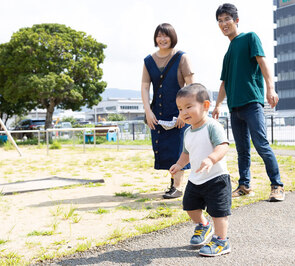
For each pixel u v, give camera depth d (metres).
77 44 25.62
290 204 3.70
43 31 25.02
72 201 4.20
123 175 6.60
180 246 2.50
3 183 5.75
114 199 4.28
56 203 4.10
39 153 13.16
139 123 24.23
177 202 4.01
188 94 2.38
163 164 4.31
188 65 4.21
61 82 23.75
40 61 24.42
